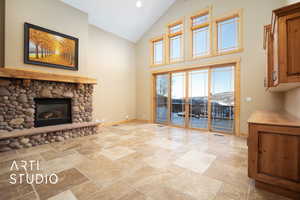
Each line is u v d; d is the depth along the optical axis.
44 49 3.25
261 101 3.38
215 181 1.74
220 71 4.10
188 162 2.25
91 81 4.02
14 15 2.86
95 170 1.99
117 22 4.88
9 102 2.85
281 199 1.43
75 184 1.66
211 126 4.29
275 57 1.76
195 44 4.54
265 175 1.56
